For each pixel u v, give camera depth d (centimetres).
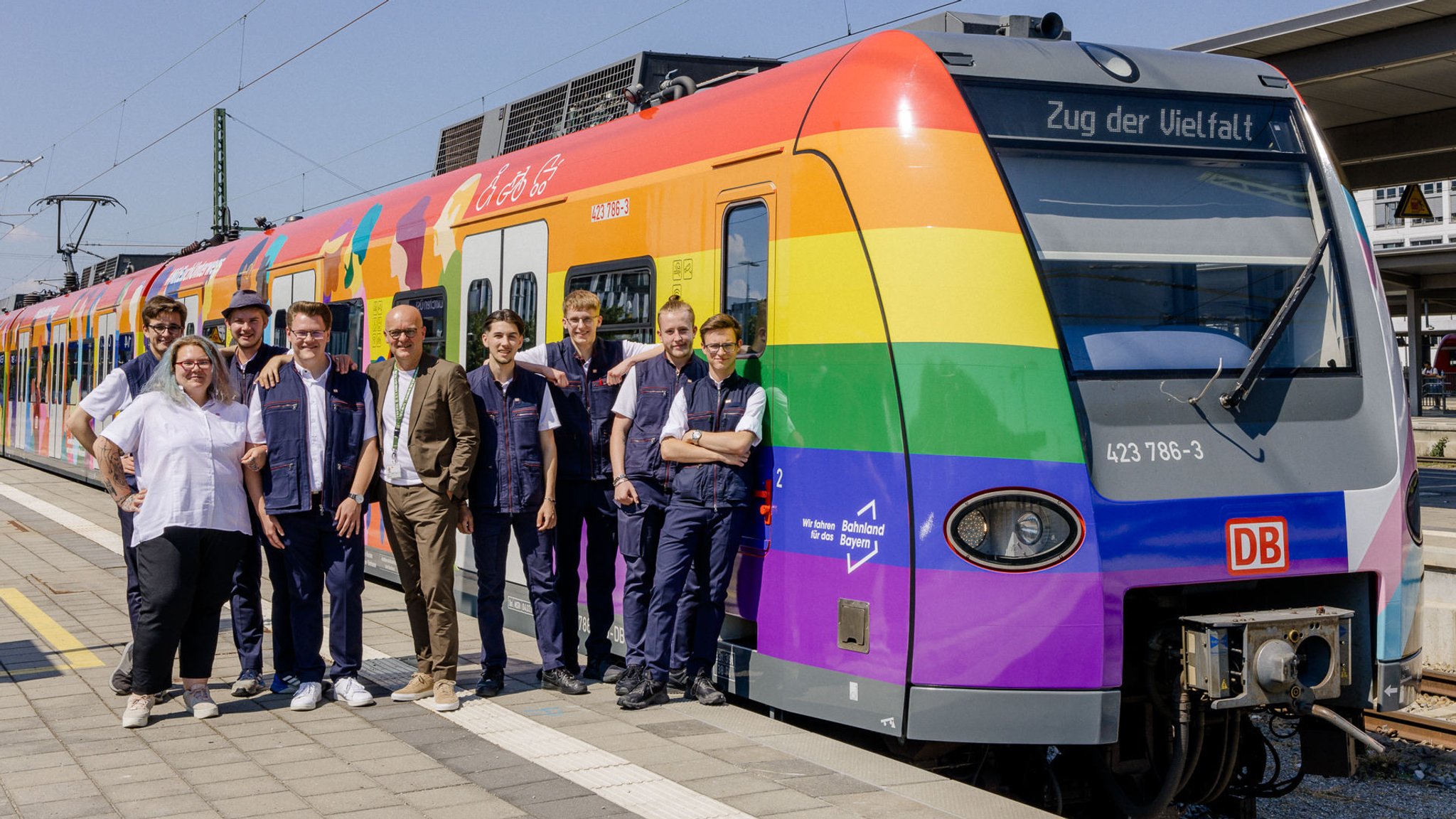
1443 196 6072
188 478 556
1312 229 551
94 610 852
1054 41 546
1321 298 540
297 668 594
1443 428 2977
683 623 579
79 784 473
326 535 592
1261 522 496
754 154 564
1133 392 493
